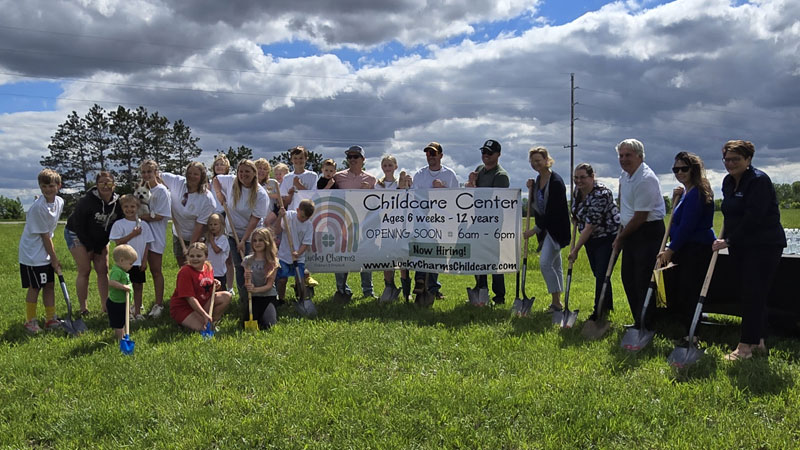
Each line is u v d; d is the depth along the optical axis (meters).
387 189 8.96
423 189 8.85
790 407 4.45
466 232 8.70
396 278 12.65
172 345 6.40
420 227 8.88
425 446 3.99
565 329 7.02
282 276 8.61
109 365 5.71
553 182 7.95
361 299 9.35
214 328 7.18
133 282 8.01
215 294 7.36
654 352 6.02
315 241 8.95
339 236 8.97
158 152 73.19
